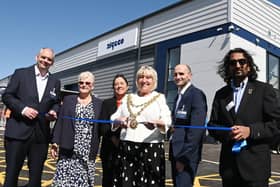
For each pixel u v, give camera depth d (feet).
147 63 68.44
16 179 12.29
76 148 12.74
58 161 12.98
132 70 72.28
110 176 13.66
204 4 58.23
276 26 62.64
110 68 80.07
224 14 54.54
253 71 9.21
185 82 12.18
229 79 9.69
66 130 12.82
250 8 56.95
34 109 12.30
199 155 11.70
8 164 12.14
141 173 10.63
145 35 70.28
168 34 64.44
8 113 12.44
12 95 12.36
